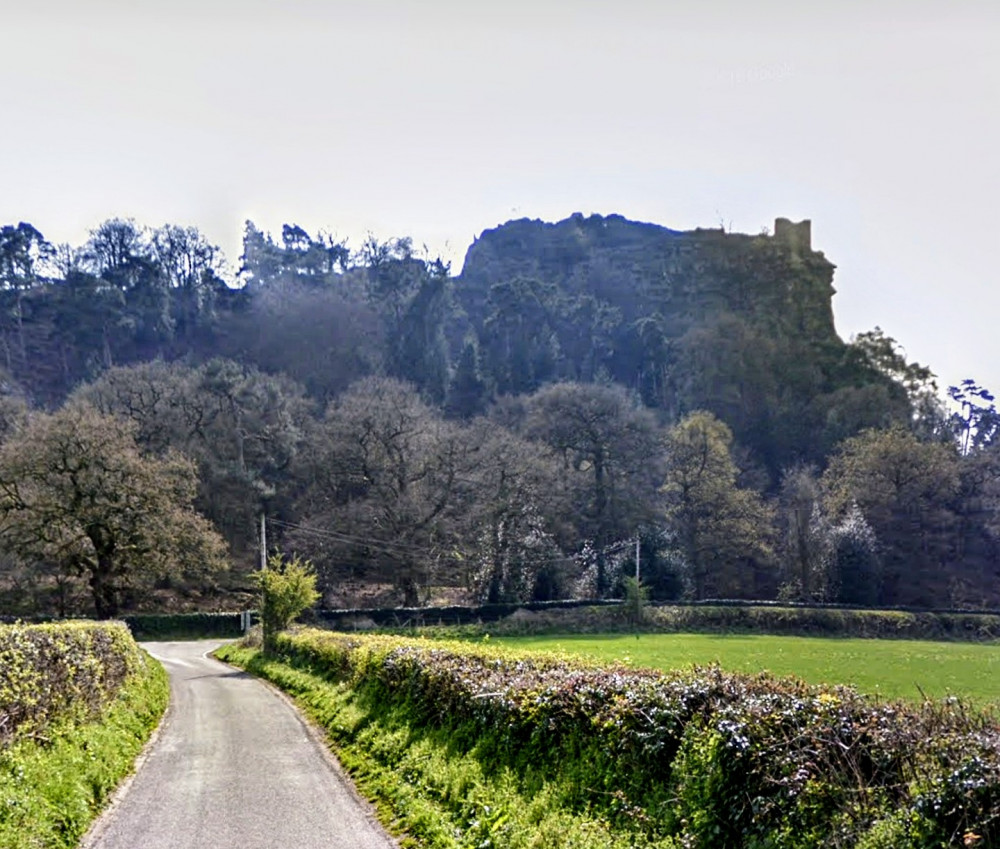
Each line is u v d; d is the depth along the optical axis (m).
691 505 70.44
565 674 9.31
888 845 4.65
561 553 65.38
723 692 6.91
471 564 61.84
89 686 13.40
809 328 130.75
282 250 145.00
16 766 8.38
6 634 10.41
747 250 142.25
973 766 4.50
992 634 54.19
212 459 66.25
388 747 11.63
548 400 72.12
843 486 72.25
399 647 14.93
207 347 111.69
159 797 9.89
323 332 109.31
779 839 5.31
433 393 104.44
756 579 74.12
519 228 194.12
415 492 61.56
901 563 70.69
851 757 5.34
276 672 25.98
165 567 50.34
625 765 7.27
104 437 49.12
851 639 52.28
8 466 47.50
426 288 113.81
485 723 9.69
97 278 111.12
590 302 135.75
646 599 58.22
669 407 110.44
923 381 101.56
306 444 72.06
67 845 7.74
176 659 38.62
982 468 75.31
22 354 99.56
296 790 10.27
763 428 100.44
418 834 8.14
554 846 6.74
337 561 60.69
